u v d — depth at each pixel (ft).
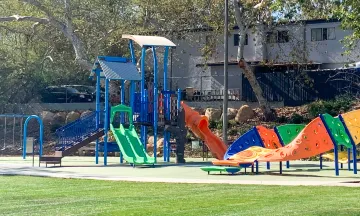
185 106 106.01
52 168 92.48
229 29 142.00
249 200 50.93
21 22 155.63
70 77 187.52
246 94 158.71
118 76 102.37
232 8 142.20
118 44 157.28
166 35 149.38
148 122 105.60
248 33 174.40
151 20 148.36
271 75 156.35
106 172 84.38
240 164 79.10
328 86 149.28
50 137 151.23
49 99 179.63
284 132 88.22
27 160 115.55
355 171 78.13
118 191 59.00
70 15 139.85
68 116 157.07
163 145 119.96
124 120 105.91
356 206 46.60
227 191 57.82
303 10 130.31
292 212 43.88
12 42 179.63
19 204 49.98
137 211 45.42
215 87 178.40
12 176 76.54
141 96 105.81
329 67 169.68
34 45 174.29
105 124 102.01
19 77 176.24
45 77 181.78
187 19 146.30
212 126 139.64
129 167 94.53
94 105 172.24
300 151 75.61
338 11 94.12
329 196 52.75
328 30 169.48
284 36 161.27
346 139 78.38
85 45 149.89
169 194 56.08
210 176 76.38
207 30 146.41
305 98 152.05
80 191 59.26
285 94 154.71
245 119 140.87
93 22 147.23
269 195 54.03
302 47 168.55
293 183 63.82
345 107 137.80
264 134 86.79
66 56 167.63
